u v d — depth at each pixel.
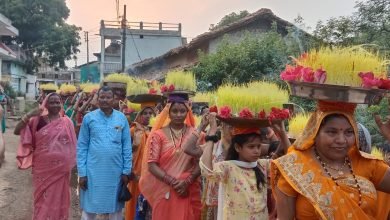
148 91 7.07
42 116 6.72
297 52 10.86
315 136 2.75
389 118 3.25
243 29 19.48
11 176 11.45
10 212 8.37
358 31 9.09
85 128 6.16
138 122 6.96
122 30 31.41
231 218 4.05
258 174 4.11
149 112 6.88
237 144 4.07
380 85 2.57
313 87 2.65
